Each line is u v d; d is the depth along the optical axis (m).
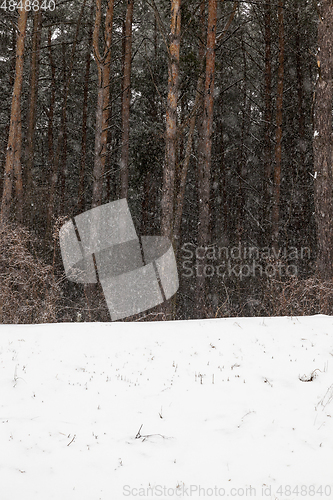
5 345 6.17
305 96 18.31
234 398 4.88
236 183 21.47
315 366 5.47
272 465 3.87
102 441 4.19
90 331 6.68
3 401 4.81
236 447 4.11
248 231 20.23
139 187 18.92
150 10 16.33
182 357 5.82
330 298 8.16
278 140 14.90
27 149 15.36
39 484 3.62
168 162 10.16
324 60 8.66
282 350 5.92
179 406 4.76
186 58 12.91
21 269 9.10
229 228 20.34
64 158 18.78
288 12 15.81
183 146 18.59
